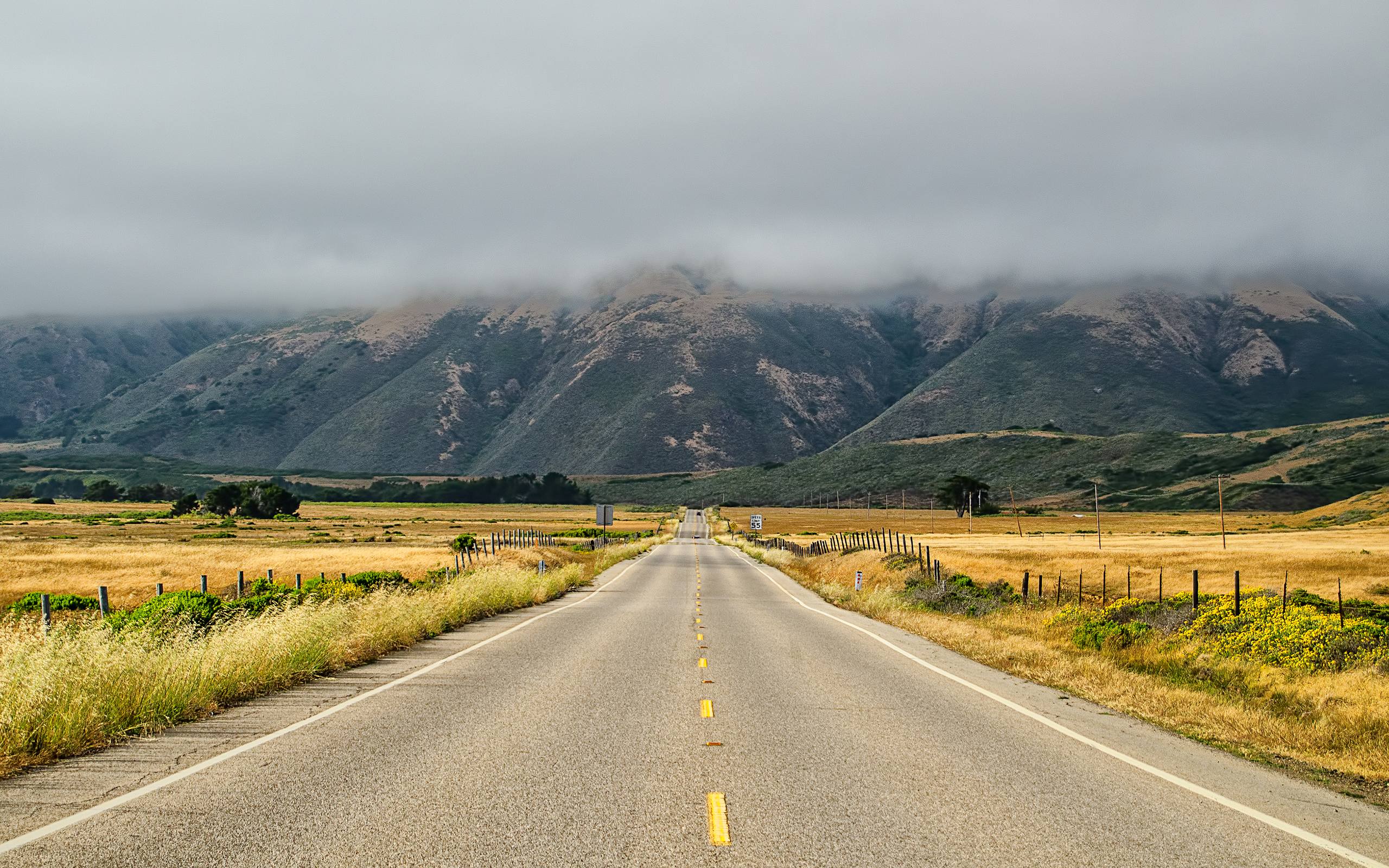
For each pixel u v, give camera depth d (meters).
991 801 6.94
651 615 23.34
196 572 42.47
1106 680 12.89
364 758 8.04
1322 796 7.35
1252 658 14.33
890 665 14.63
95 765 7.79
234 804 6.62
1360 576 41.25
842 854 5.70
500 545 62.69
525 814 6.43
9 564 45.44
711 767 7.82
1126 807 6.85
